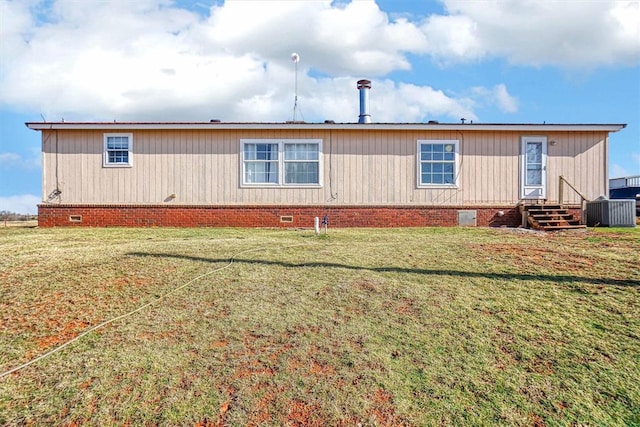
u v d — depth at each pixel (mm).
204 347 3344
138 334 3574
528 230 11227
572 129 13047
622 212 11828
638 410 2586
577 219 12055
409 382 2869
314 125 12898
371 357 3195
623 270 5547
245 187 13039
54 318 3912
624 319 3879
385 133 13172
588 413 2562
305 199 13078
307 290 4754
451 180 13203
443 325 3787
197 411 2533
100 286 4828
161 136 13000
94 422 2420
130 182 12945
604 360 3158
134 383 2814
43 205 12805
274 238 9164
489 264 5984
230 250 7145
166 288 4805
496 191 13203
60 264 5797
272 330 3672
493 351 3307
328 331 3658
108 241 8469
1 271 5398
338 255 6711
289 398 2676
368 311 4125
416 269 5695
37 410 2516
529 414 2555
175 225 12906
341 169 13133
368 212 13047
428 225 13086
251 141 13086
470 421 2486
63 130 12875
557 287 4816
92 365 3039
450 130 13125
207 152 13047
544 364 3117
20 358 3148
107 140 12945
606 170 13297
